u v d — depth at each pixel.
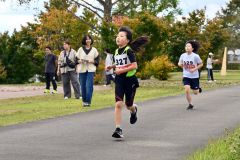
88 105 24.09
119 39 14.62
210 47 62.44
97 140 14.13
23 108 23.31
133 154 12.10
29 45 70.44
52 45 65.88
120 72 14.47
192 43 22.48
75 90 29.28
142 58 43.34
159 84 44.44
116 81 14.59
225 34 65.31
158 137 14.56
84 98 24.12
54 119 18.94
